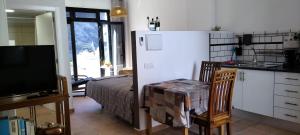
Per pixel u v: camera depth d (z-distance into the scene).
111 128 3.46
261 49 3.90
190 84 2.90
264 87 3.22
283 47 3.40
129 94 3.31
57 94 2.45
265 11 3.79
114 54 7.08
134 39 3.02
